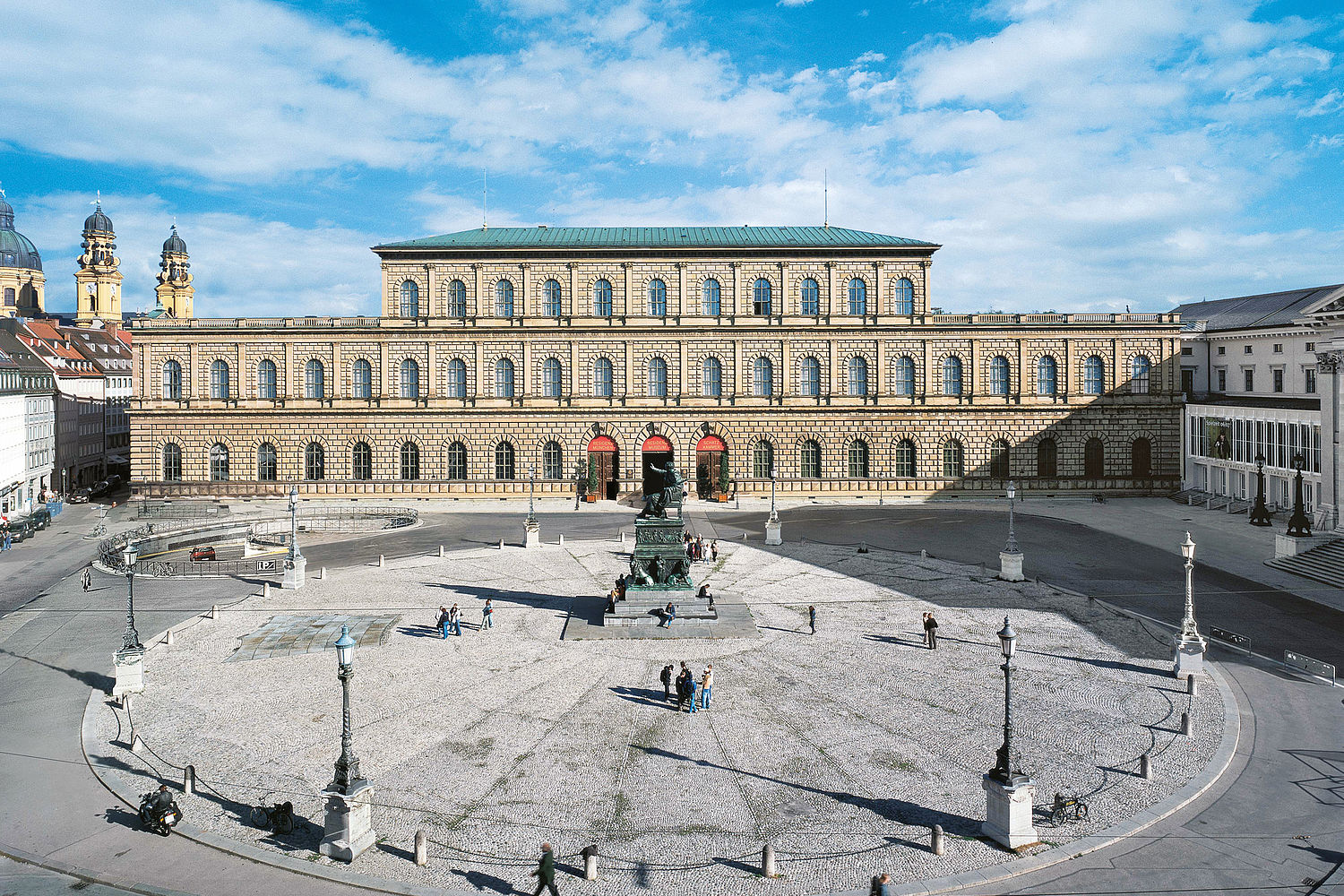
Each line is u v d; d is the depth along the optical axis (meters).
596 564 69.75
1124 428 105.75
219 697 40.75
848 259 105.50
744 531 83.75
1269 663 44.69
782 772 32.94
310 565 71.12
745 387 105.75
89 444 134.62
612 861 27.00
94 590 62.09
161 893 25.66
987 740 35.56
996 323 105.56
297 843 28.14
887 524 87.44
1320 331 89.81
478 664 45.47
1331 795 30.88
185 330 104.50
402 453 105.75
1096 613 54.19
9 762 34.22
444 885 25.83
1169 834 28.42
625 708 39.44
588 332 104.94
